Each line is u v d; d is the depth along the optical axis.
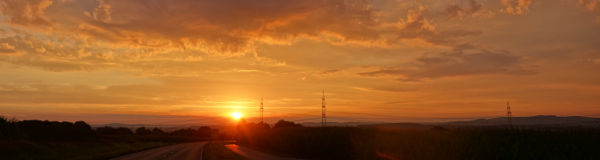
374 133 24.36
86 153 32.91
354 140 25.48
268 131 49.12
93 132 76.06
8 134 42.09
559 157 11.30
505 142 13.54
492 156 13.47
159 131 147.50
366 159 22.95
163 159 25.16
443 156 16.05
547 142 12.27
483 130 15.62
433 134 17.98
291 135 37.41
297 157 30.89
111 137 81.44
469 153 14.52
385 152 21.05
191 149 43.28
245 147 52.75
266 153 37.06
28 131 63.12
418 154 17.86
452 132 17.28
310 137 32.62
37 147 33.75
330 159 27.97
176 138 102.62
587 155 10.73
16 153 29.67
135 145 54.53
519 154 12.44
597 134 11.85
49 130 65.75
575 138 11.84
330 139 28.98
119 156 29.09
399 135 20.52
